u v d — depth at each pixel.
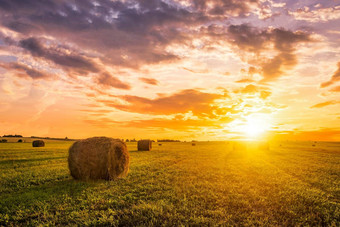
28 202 7.10
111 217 5.62
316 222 5.65
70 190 8.66
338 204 7.07
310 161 19.11
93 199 7.28
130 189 8.67
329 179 11.28
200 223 5.32
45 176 11.19
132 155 24.03
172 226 5.19
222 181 10.10
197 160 19.03
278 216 5.96
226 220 5.50
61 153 24.84
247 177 11.16
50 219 5.73
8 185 9.46
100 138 11.91
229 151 32.19
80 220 5.59
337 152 33.00
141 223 5.31
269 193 8.20
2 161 17.36
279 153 28.92
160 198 7.41
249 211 6.29
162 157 21.66
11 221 5.66
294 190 8.66
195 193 8.02
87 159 10.73
